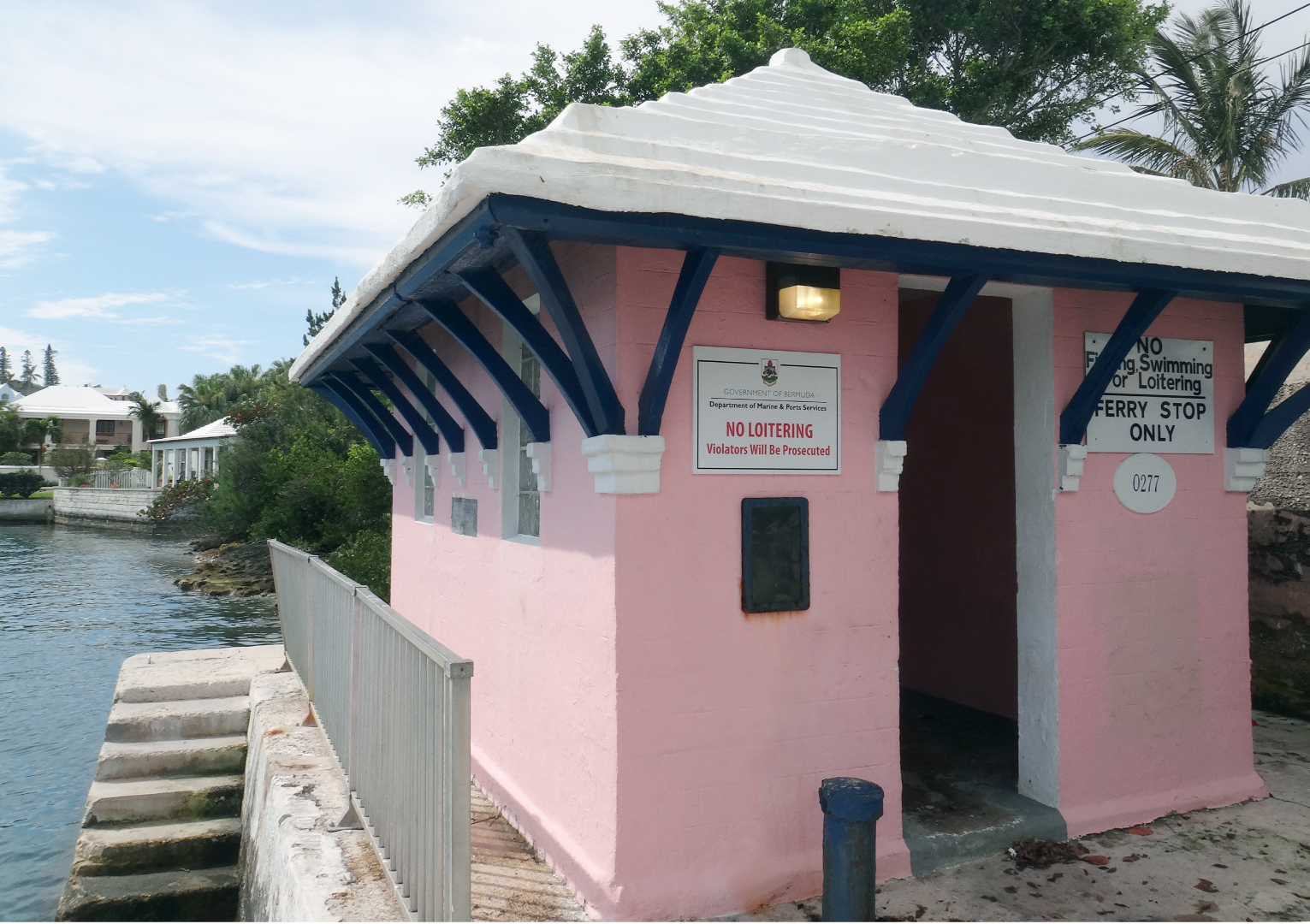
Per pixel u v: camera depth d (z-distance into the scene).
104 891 6.75
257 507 35.25
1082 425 5.02
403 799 3.84
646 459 4.07
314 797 5.31
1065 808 5.05
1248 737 5.65
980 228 3.93
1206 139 18.02
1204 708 5.50
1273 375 5.48
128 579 29.72
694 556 4.22
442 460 7.24
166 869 7.07
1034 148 5.61
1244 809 5.41
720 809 4.23
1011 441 6.88
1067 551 5.11
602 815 4.18
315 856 4.44
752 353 4.36
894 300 4.70
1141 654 5.30
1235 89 17.36
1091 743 5.14
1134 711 5.27
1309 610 7.40
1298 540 7.50
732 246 3.58
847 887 3.64
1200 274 4.60
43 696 15.64
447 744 3.07
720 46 15.45
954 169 4.78
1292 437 7.96
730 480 4.30
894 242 3.85
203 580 28.12
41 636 20.66
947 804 5.16
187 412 70.06
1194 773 5.45
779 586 4.37
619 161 3.43
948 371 7.47
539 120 16.69
